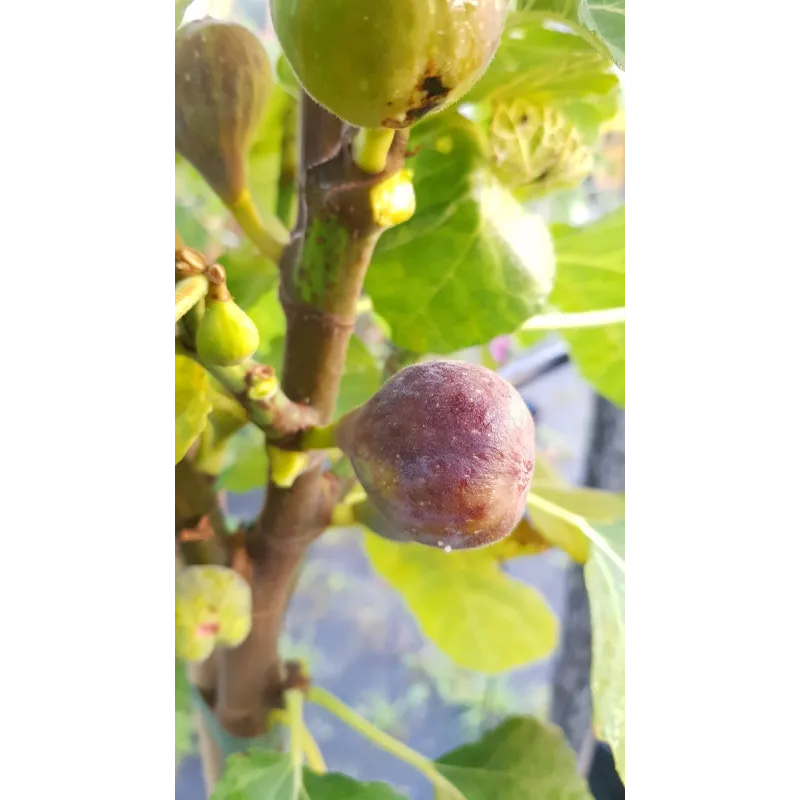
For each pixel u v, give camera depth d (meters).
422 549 0.33
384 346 0.32
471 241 0.24
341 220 0.19
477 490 0.17
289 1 0.14
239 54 0.20
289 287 0.21
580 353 0.32
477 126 0.24
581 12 0.20
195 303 0.18
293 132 0.27
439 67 0.14
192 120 0.20
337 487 0.24
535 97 0.25
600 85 0.25
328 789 0.24
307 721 0.30
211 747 0.26
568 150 0.26
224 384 0.19
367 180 0.18
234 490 0.32
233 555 0.24
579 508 0.29
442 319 0.25
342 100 0.14
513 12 0.22
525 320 0.25
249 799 0.23
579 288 0.31
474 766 0.27
